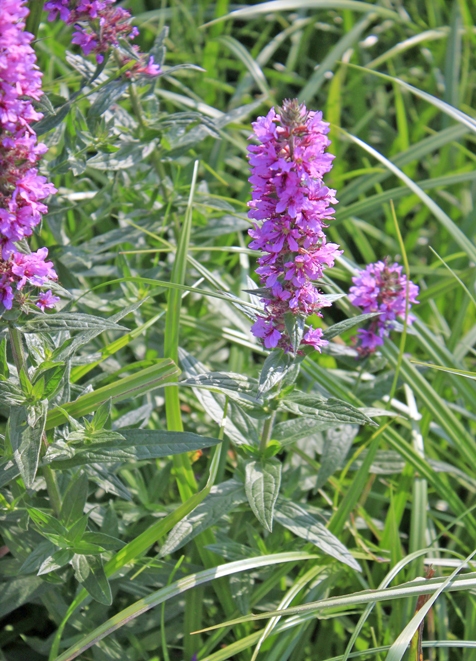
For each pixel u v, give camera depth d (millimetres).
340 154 1795
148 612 1404
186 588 1343
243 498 1378
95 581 1337
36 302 1312
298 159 1289
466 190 1765
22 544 1383
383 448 1515
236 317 1549
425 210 1685
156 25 2039
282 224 1302
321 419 1342
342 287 1679
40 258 1292
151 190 1541
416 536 1423
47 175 1434
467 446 1472
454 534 1491
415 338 1515
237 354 1547
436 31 1872
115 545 1349
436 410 1479
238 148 1782
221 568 1357
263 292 1326
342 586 1438
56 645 1352
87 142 1444
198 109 1661
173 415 1402
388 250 1737
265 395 1343
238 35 2176
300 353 1338
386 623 1437
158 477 1443
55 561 1334
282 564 1410
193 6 2043
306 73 2119
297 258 1308
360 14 2127
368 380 1553
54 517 1343
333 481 1470
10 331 1309
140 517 1427
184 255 1417
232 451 1512
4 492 1392
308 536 1374
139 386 1354
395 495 1472
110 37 1418
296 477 1448
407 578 1410
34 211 1272
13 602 1371
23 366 1321
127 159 1468
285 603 1378
